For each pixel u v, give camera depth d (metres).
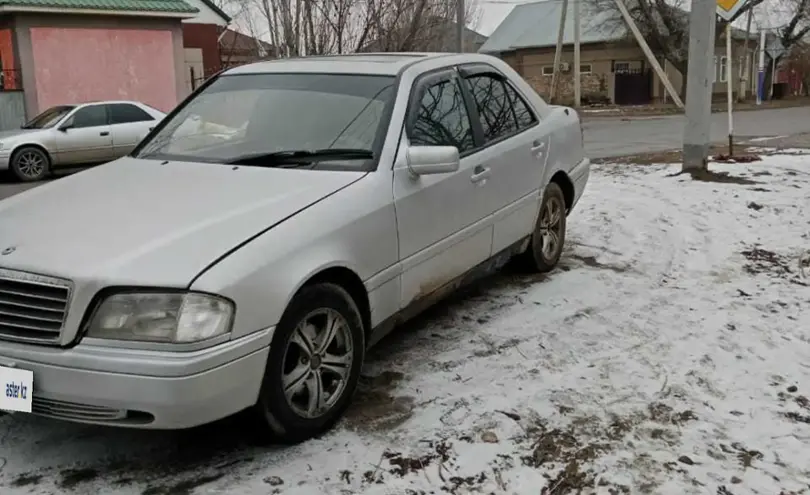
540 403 3.91
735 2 11.22
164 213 3.51
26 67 18.97
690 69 9.84
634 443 3.53
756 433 3.62
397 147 4.18
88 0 19.59
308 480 3.25
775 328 4.89
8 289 3.14
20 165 14.32
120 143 15.41
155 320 3.00
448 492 3.17
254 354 3.18
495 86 5.49
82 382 3.00
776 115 29.30
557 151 6.02
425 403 3.92
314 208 3.61
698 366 4.34
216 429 3.69
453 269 4.68
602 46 45.75
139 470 3.34
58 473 3.32
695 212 7.93
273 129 4.39
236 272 3.13
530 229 5.73
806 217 7.60
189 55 27.06
